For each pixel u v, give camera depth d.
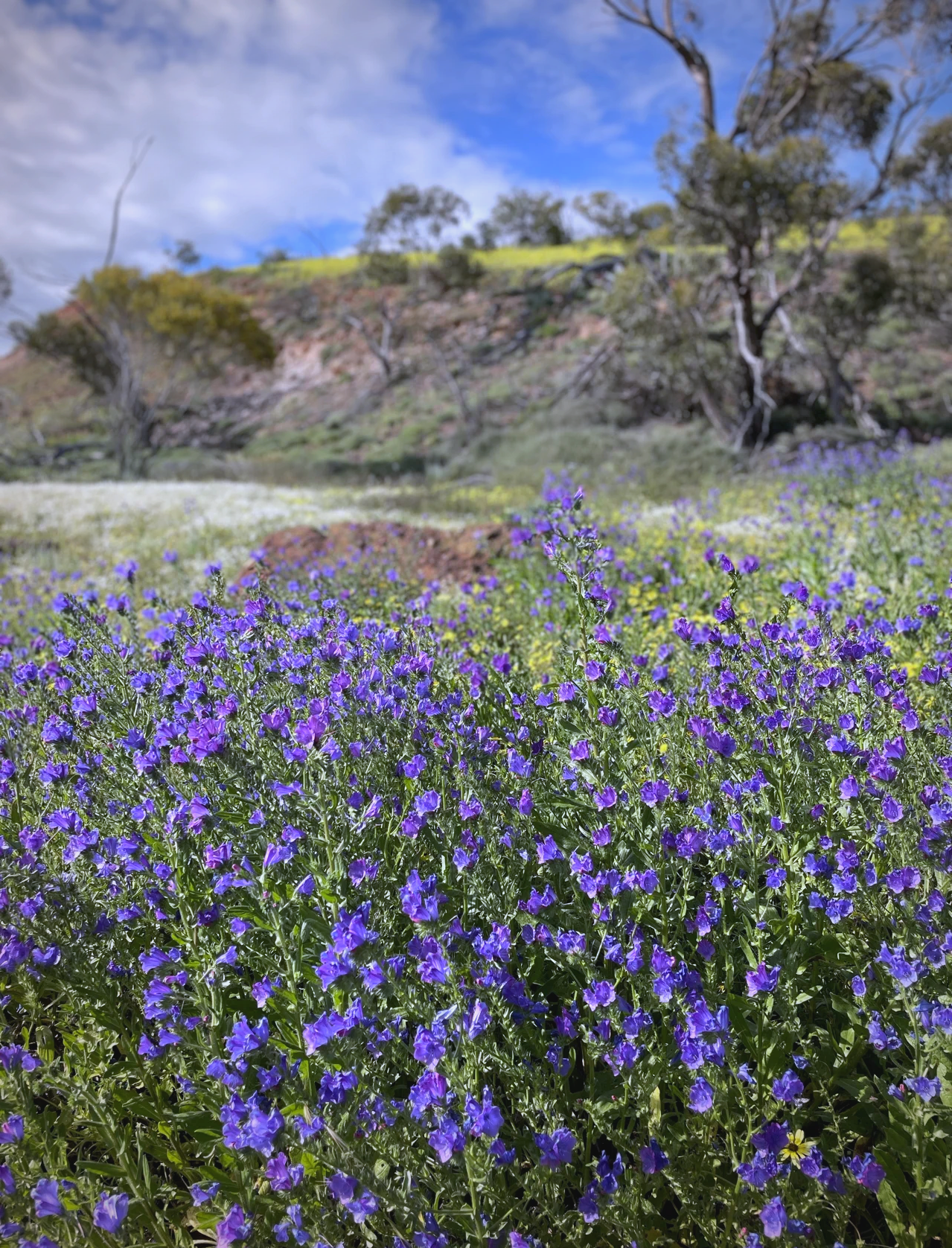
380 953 1.98
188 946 2.34
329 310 53.41
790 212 22.61
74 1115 2.23
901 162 25.31
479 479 24.45
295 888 2.39
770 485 15.46
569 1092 2.13
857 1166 1.91
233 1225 1.73
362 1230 1.81
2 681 4.33
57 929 2.36
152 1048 2.15
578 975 2.35
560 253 54.34
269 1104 1.93
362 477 27.88
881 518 8.77
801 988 2.32
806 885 2.40
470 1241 1.80
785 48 26.95
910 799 2.50
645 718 2.94
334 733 2.89
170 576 10.91
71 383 54.06
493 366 41.25
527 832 2.65
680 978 2.06
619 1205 1.82
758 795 2.64
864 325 26.42
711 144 22.08
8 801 3.29
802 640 3.27
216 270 60.97
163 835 2.65
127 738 2.93
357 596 6.61
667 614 6.55
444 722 3.15
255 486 23.53
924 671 3.11
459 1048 1.89
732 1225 1.86
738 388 25.91
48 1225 1.83
